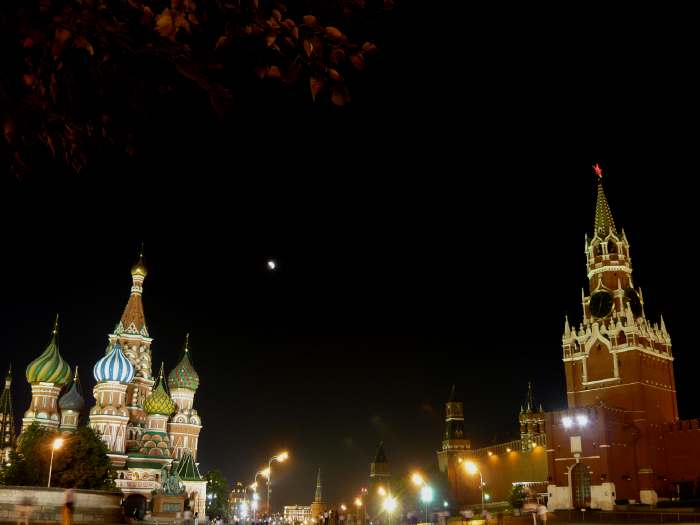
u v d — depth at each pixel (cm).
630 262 13175
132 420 13775
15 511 6241
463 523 7319
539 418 18075
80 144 954
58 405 13288
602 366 12175
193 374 16038
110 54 899
